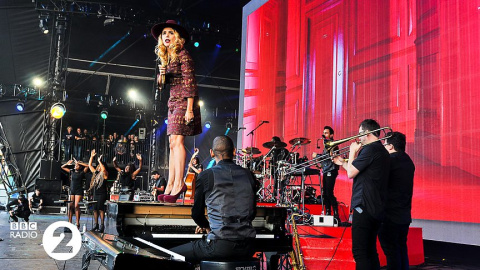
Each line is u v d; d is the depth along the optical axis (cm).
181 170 358
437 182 654
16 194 1739
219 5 1514
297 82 998
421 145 684
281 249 349
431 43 680
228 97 1950
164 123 1848
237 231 285
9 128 1659
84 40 1608
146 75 1786
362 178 357
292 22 1037
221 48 1703
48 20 1490
